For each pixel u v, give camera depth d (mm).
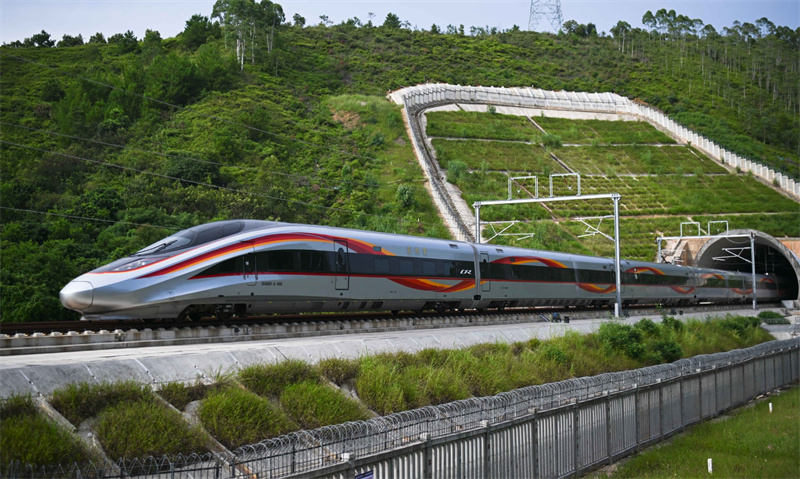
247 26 115000
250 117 77938
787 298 72250
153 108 81250
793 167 107750
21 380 10805
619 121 113688
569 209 75438
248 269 20938
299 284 22328
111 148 68750
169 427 10648
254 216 55625
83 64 103688
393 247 26609
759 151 115188
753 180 92188
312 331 21984
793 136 123562
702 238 62938
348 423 11141
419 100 102000
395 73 118125
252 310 21625
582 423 15180
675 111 129625
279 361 15102
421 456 10641
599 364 23094
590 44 172750
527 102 114875
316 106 94062
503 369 18906
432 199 68125
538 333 25547
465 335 22172
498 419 12805
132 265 19188
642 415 17984
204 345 17578
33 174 60094
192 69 88812
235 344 17875
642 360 25453
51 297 34719
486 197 72875
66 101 80000
